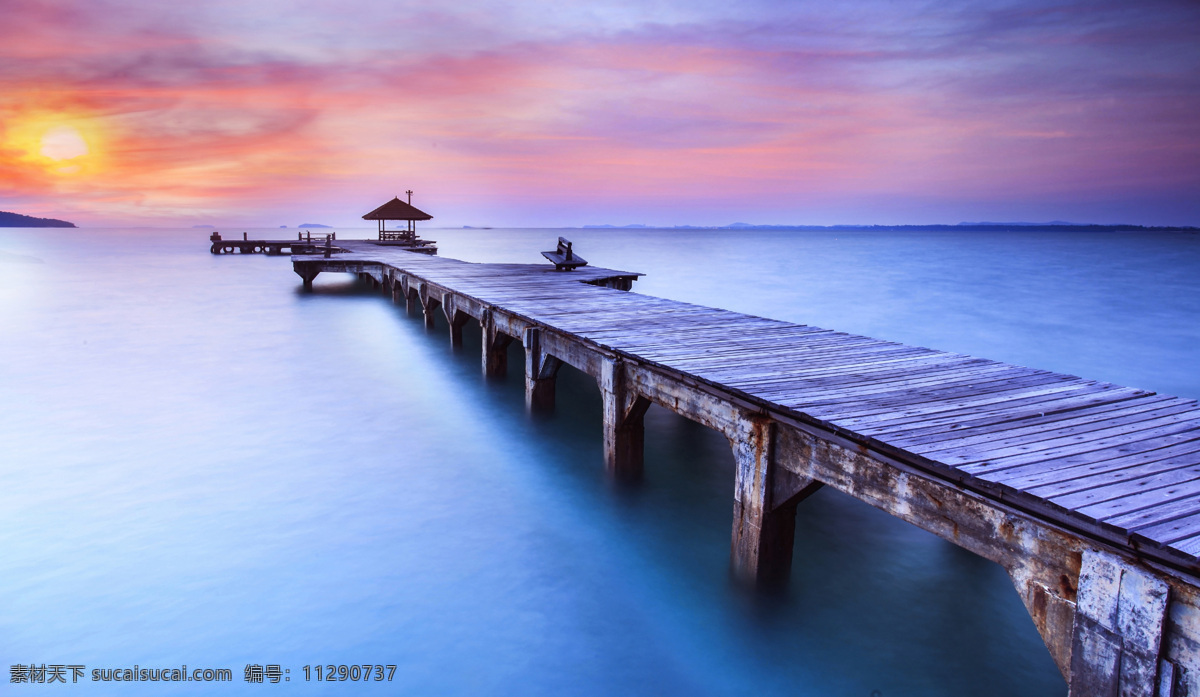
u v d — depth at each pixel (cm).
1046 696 477
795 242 13988
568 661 512
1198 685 277
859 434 454
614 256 6994
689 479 855
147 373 1380
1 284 3028
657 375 687
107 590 591
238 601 579
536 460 910
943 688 486
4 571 618
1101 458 410
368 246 4134
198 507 760
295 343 1673
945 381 608
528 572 634
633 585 613
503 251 7656
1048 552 339
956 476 388
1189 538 298
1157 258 6588
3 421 1058
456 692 479
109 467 873
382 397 1209
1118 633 304
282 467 881
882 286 3738
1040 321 2516
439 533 707
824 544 689
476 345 1644
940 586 614
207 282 3094
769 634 543
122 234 16412
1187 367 1803
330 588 602
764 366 669
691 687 487
